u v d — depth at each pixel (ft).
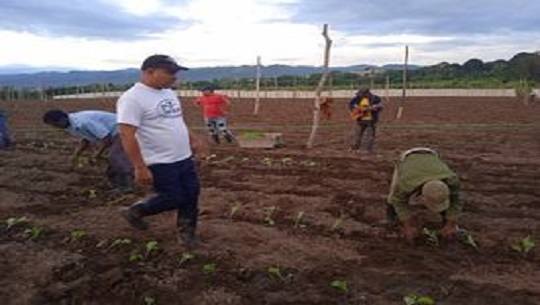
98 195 17.12
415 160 11.98
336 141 31.58
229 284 10.42
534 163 23.41
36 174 20.11
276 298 9.85
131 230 13.32
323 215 14.71
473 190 17.94
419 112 56.29
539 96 82.94
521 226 13.97
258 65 54.54
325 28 27.61
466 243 12.44
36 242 12.76
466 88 106.42
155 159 11.28
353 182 18.86
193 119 49.24
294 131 37.63
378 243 12.56
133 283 10.37
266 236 12.93
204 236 12.86
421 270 11.04
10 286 10.48
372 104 26.71
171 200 11.54
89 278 10.61
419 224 13.69
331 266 11.18
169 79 11.16
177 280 10.56
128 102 10.92
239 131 38.55
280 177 19.71
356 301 9.76
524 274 10.95
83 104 74.08
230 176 19.97
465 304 9.64
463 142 30.94
